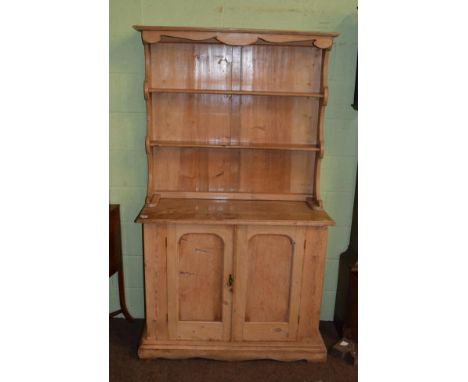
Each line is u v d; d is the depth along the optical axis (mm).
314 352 2254
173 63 2307
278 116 2385
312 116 2391
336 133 2457
